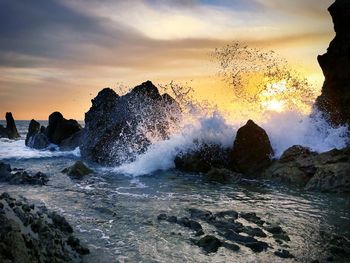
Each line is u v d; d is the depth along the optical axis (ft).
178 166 54.70
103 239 24.88
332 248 23.18
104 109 70.18
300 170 44.93
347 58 59.57
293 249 23.39
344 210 32.07
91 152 64.69
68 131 92.73
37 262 18.45
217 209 32.32
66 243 22.84
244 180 46.68
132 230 26.71
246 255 22.39
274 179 46.39
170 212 31.32
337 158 43.14
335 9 62.54
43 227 22.66
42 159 68.59
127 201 35.17
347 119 56.24
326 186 39.93
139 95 66.64
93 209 32.14
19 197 33.45
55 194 37.76
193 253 22.68
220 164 53.31
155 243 24.25
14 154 76.43
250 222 28.50
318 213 31.22
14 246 17.93
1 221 19.47
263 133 52.01
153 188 41.57
